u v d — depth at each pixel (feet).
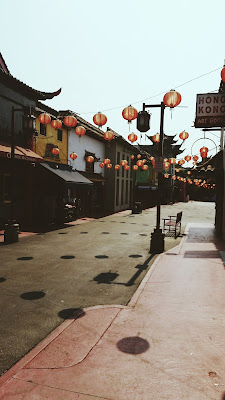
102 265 26.66
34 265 26.18
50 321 15.16
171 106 24.52
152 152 162.40
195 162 63.93
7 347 12.55
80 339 12.99
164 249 33.96
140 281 22.13
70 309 16.74
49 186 52.21
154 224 59.52
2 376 10.41
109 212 88.28
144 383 9.93
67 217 56.49
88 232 46.50
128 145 99.19
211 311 16.08
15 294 19.01
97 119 28.50
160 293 18.93
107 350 12.04
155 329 13.97
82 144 73.05
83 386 9.77
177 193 185.16
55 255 30.19
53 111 57.62
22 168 50.08
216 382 10.02
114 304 17.48
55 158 59.67
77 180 56.59
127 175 107.24
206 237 42.75
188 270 24.25
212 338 13.11
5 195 46.14
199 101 29.55
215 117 29.19
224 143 43.24
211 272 23.59
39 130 53.42
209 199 204.85
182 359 11.41
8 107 44.34
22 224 50.75
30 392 9.46
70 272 24.25
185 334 13.48
